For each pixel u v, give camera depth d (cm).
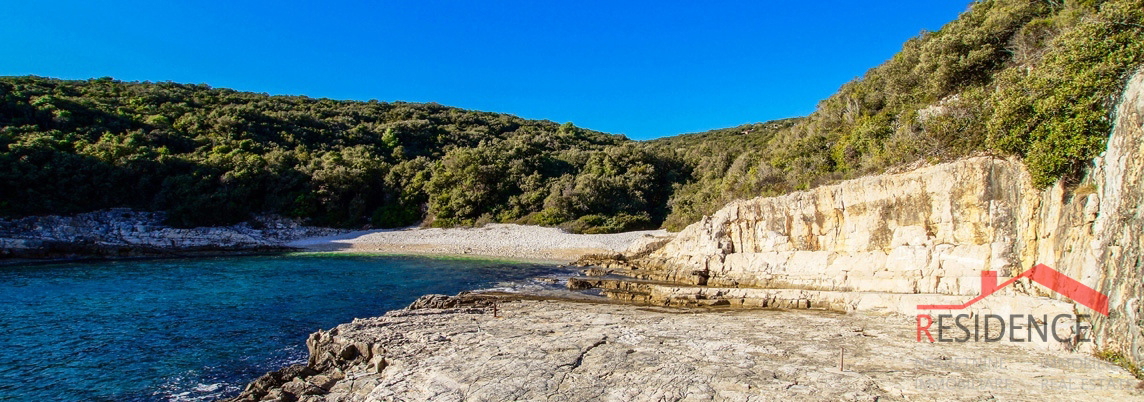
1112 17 1477
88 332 1733
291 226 5831
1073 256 1372
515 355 1252
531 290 2733
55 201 4788
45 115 5956
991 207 1862
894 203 2220
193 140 6788
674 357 1231
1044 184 1594
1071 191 1467
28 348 1544
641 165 7288
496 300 2297
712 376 1066
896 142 2575
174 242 4694
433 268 3700
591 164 7581
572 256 4644
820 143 3434
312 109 10362
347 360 1345
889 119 2938
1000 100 1897
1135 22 1423
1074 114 1473
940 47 2934
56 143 5344
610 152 7688
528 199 6500
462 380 1065
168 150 6203
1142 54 1304
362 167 6894
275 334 1769
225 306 2188
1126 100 1237
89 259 4006
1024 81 1825
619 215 6100
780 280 2659
